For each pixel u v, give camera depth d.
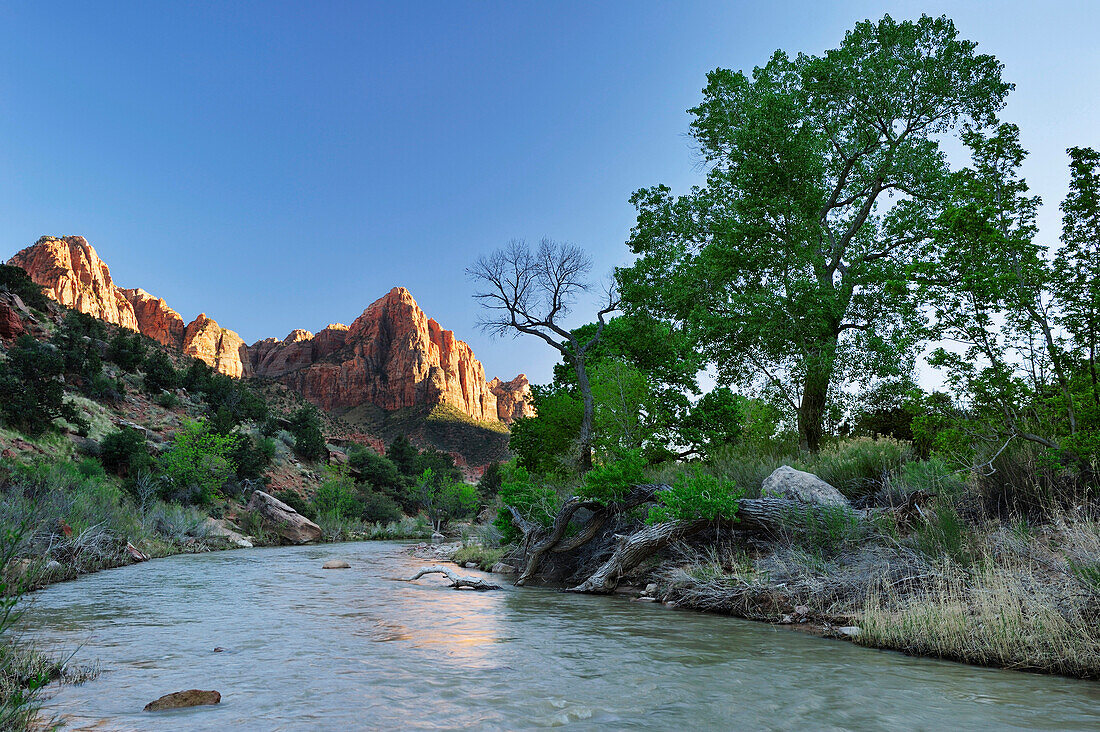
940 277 8.08
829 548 8.97
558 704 3.73
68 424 41.53
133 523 23.67
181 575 14.72
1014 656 4.91
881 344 17.11
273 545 36.09
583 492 13.16
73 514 17.14
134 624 7.31
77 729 3.16
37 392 39.12
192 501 38.44
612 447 22.22
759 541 10.43
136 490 33.03
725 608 8.44
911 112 20.98
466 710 3.58
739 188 20.73
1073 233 7.56
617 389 23.86
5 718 3.01
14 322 52.84
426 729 3.21
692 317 20.72
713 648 5.75
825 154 21.33
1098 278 7.33
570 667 4.86
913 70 20.41
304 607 9.02
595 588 11.14
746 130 19.70
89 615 8.10
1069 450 7.39
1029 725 3.31
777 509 10.00
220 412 58.88
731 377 20.84
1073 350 7.46
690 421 27.02
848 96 21.53
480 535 23.45
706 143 23.58
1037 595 5.23
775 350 18.56
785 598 7.88
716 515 10.31
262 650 5.62
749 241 19.17
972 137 8.52
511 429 32.41
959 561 6.85
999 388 7.70
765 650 5.65
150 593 10.86
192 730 3.15
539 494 15.45
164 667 4.86
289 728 3.21
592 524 13.34
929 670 4.79
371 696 3.91
